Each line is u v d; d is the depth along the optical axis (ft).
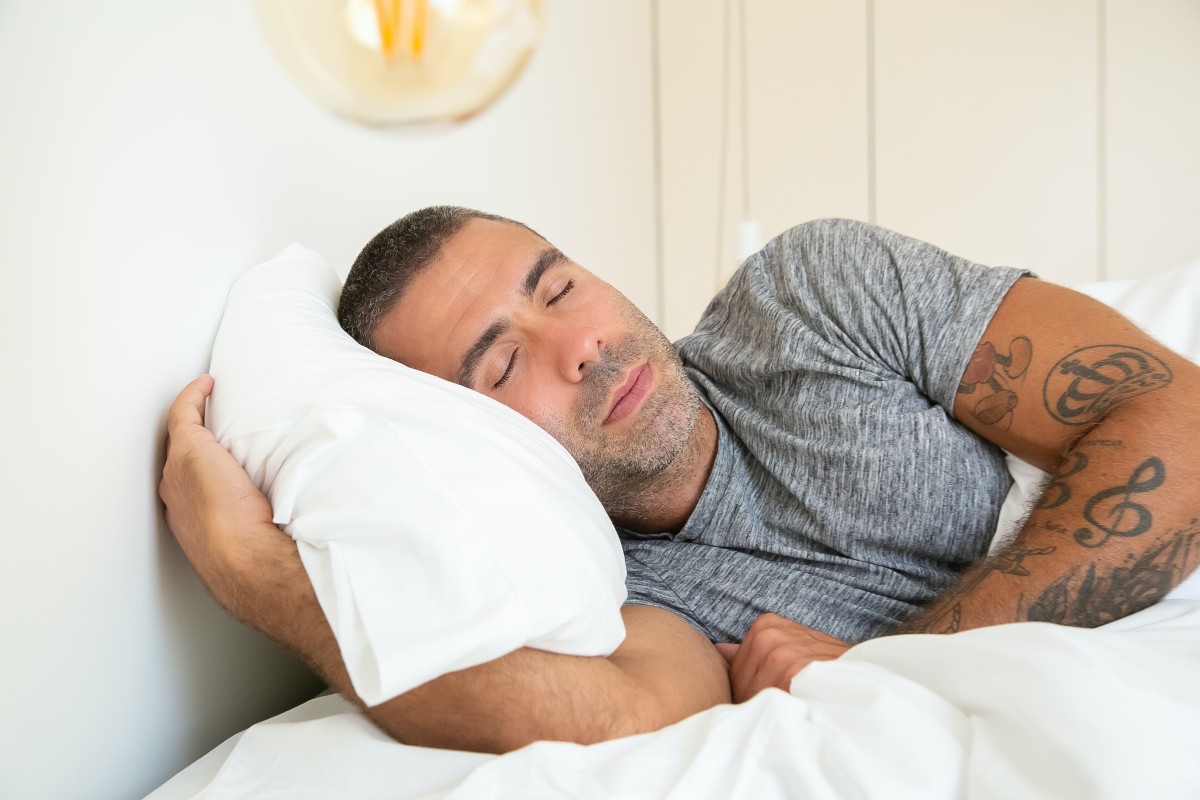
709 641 3.36
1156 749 1.81
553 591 2.30
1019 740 1.93
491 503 2.36
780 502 3.82
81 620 2.56
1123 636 2.20
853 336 3.77
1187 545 2.92
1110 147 7.94
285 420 2.69
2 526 2.29
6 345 2.32
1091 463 3.06
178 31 3.12
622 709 2.49
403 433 2.49
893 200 8.66
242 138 3.51
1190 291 3.99
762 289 4.17
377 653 2.09
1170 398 3.05
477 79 4.19
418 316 3.79
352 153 4.33
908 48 8.48
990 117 8.28
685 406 3.86
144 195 2.92
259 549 2.54
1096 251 8.08
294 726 2.56
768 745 2.08
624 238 8.46
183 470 2.78
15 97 2.38
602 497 3.86
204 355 3.26
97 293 2.68
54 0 2.54
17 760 2.31
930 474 3.52
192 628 3.11
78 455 2.57
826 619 3.52
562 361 3.66
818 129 8.84
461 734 2.40
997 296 3.55
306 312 3.31
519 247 3.90
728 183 9.16
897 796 1.89
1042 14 8.04
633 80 8.63
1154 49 7.73
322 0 3.72
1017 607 2.93
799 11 8.80
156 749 2.89
